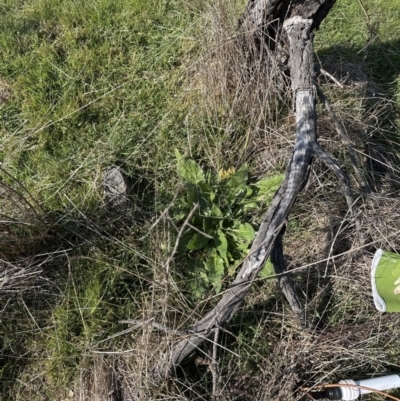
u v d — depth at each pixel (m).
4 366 1.82
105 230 2.12
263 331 1.90
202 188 2.14
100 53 2.81
